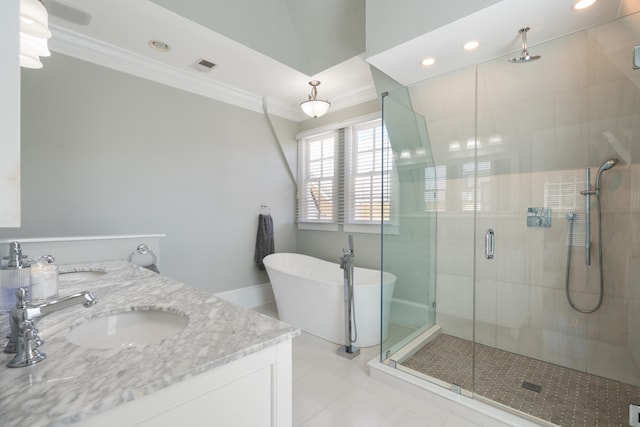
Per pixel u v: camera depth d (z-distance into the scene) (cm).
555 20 160
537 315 224
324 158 373
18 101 45
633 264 191
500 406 164
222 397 71
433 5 169
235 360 73
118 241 225
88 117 242
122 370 63
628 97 184
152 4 195
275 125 373
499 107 226
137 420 58
